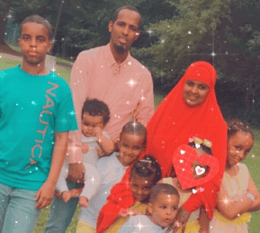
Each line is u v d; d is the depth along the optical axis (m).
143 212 2.68
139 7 28.86
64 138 2.52
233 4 18.77
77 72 2.99
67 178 2.89
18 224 2.35
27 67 2.45
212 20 18.27
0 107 2.39
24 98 2.38
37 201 2.41
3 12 27.83
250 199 2.77
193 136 2.79
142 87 3.09
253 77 19.91
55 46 35.59
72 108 2.57
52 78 2.49
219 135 2.75
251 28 18.73
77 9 32.41
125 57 3.00
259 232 4.38
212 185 2.56
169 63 20.80
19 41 2.45
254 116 19.91
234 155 2.81
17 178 2.40
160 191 2.45
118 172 2.81
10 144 2.38
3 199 2.41
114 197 2.67
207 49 19.48
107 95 3.01
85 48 34.03
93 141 2.93
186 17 20.16
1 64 15.66
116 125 3.03
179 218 2.51
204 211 2.63
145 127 2.84
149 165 2.67
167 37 20.20
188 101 2.76
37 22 2.42
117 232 2.57
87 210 2.84
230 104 20.97
